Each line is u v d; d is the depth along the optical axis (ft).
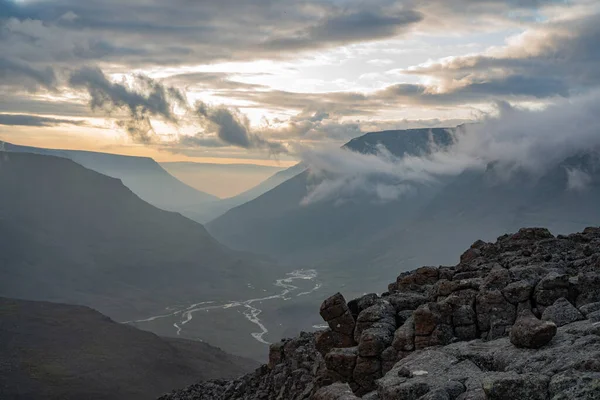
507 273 62.08
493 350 50.93
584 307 55.67
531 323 48.57
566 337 48.62
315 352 93.04
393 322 67.05
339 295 71.97
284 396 85.35
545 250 87.81
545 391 39.19
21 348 488.44
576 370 40.86
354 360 62.03
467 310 59.98
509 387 39.63
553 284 58.44
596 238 94.12
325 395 47.44
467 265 85.97
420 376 48.98
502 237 106.11
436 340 58.39
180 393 134.92
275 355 106.11
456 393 44.04
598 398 35.96
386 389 47.37
